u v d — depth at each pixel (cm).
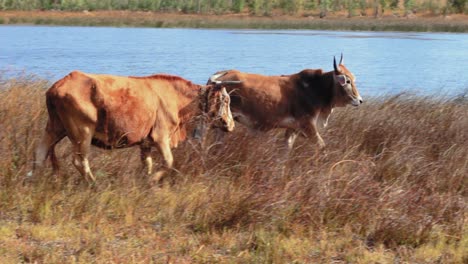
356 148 1326
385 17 11656
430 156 1355
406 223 961
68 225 908
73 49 4972
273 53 5025
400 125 1491
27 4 10475
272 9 11819
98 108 1025
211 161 1162
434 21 11012
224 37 6919
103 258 817
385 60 4712
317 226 971
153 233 912
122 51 4875
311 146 1318
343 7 12362
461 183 1203
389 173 1222
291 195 1011
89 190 986
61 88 1008
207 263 833
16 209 951
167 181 1101
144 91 1080
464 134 1471
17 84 1703
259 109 1343
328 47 5741
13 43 5450
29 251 812
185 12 11400
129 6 11275
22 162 1057
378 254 898
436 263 887
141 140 1087
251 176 1101
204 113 1160
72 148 1088
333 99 1382
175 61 4238
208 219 957
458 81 3569
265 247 875
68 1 10762
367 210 1001
